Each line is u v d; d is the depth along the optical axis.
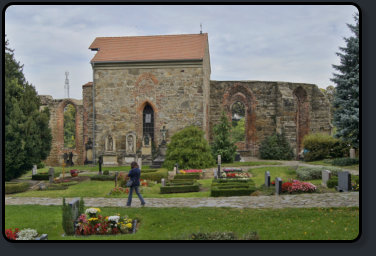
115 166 31.75
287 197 14.48
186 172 24.56
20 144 22.75
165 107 32.22
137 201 15.27
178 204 14.28
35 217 12.91
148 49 33.59
